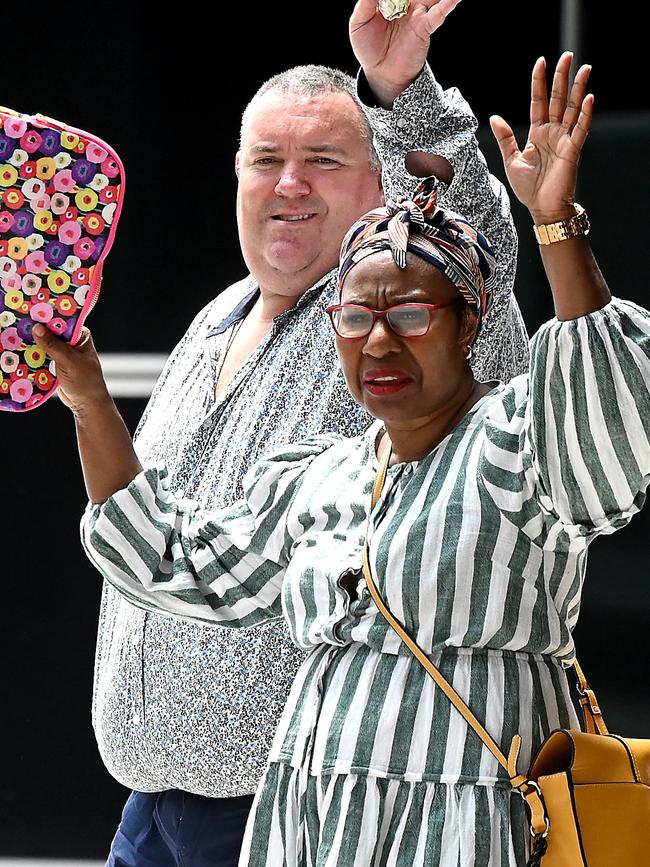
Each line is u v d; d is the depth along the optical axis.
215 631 9.82
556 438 6.63
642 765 6.82
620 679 17.88
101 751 10.88
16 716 19.47
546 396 6.62
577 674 7.32
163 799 10.48
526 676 6.94
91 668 19.34
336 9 17.98
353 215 10.66
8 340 7.85
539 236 6.58
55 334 7.85
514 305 10.76
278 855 7.19
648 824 6.70
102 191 7.79
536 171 6.57
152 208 18.59
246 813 10.05
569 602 7.15
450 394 7.18
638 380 6.49
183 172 18.50
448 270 7.09
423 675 6.89
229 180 18.47
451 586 6.86
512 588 6.88
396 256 7.06
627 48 16.83
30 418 19.33
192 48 18.28
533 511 6.89
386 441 7.66
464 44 17.25
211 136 18.41
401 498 7.16
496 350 10.23
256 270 10.85
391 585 6.95
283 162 10.65
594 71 16.91
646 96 16.88
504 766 6.74
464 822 6.68
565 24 16.86
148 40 18.28
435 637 6.89
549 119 6.59
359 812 6.79
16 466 19.41
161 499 8.27
